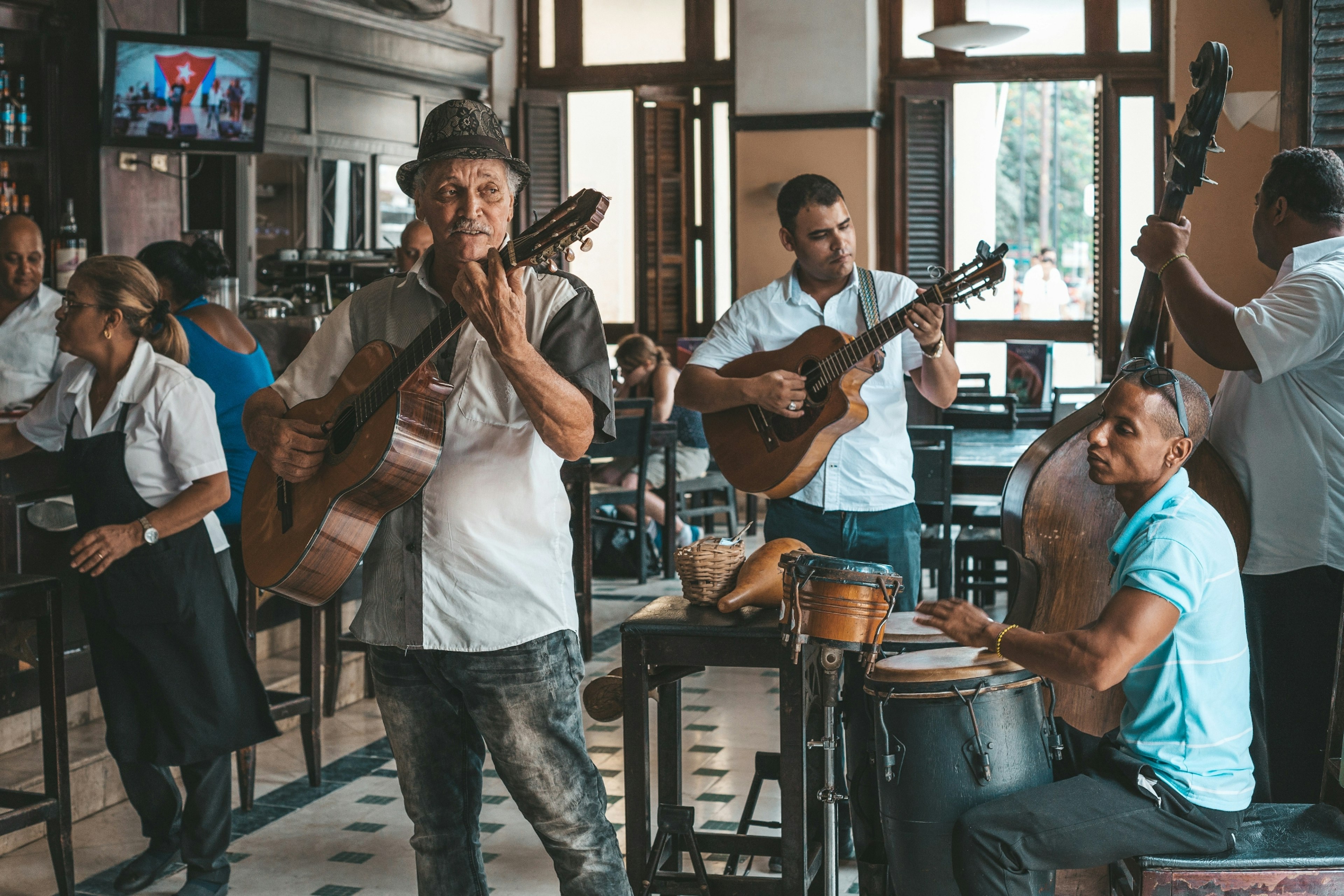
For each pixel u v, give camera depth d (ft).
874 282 10.91
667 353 31.96
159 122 21.56
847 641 7.69
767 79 29.22
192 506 9.88
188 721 9.91
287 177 25.03
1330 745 7.93
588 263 32.55
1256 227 9.40
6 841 11.14
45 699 9.98
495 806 12.26
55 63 21.38
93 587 9.92
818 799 8.46
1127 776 7.14
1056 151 30.55
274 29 23.86
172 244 12.81
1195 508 7.25
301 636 12.76
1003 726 7.42
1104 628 6.95
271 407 7.96
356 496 7.34
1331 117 11.43
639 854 8.76
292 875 10.71
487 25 30.68
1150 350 9.22
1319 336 8.44
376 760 13.64
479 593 7.18
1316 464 8.93
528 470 7.27
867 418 10.56
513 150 31.48
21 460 12.07
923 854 7.49
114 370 10.09
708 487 24.58
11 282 15.26
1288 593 9.11
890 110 29.76
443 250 7.21
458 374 7.36
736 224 29.89
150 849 10.62
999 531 17.89
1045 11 29.43
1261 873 6.95
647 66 31.55
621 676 9.53
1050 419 20.95
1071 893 9.00
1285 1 11.51
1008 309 30.89
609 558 23.43
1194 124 8.36
